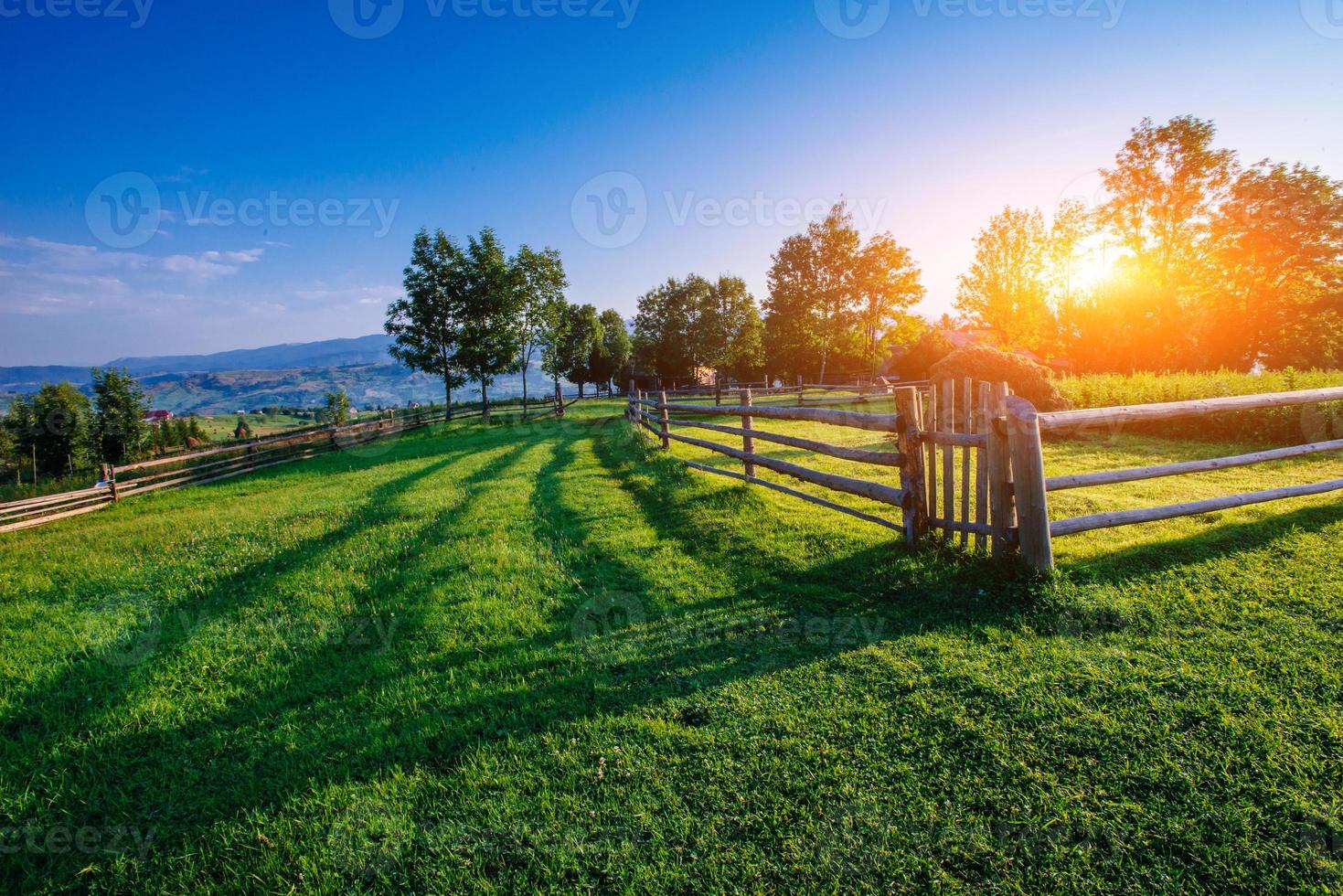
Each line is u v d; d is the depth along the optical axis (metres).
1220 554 3.81
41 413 36.34
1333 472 6.30
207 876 1.99
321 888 1.91
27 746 2.76
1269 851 1.78
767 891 1.80
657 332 54.88
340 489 10.16
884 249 39.97
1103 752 2.24
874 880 1.81
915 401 4.52
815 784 2.21
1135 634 3.02
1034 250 29.31
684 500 6.88
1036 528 3.63
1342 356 26.52
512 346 30.67
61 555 6.73
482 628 3.74
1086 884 1.74
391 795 2.29
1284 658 2.68
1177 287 28.56
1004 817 1.99
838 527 5.26
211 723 2.87
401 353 30.64
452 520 6.58
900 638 3.23
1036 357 29.62
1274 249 26.23
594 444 14.30
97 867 2.04
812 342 43.56
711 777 2.28
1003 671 2.81
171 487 13.28
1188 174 27.27
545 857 1.97
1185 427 9.83
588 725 2.66
